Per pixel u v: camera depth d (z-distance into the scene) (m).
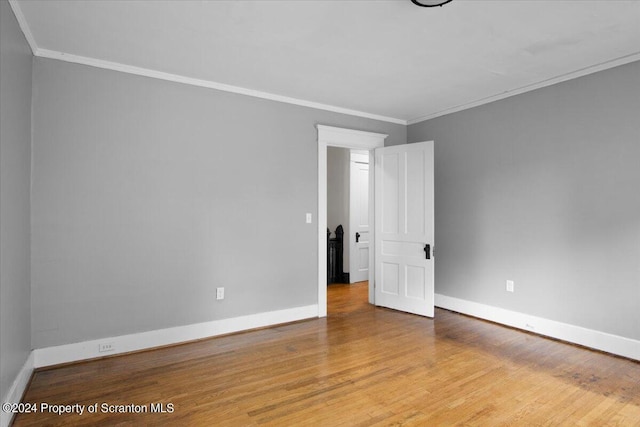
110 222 3.09
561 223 3.47
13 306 2.25
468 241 4.33
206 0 2.21
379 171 4.75
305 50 2.91
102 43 2.77
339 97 4.09
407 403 2.32
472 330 3.77
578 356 3.07
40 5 2.25
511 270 3.88
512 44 2.81
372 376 2.70
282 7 2.29
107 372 2.76
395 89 3.84
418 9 2.32
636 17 2.42
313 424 2.09
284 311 4.01
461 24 2.52
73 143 2.95
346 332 3.71
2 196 2.02
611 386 2.55
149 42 2.76
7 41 2.11
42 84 2.83
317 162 4.28
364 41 2.76
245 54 2.98
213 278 3.58
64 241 2.91
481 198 4.19
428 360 2.99
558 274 3.48
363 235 6.41
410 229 4.41
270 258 3.93
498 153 4.02
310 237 4.21
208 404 2.31
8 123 2.13
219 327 3.61
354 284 6.17
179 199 3.41
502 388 2.52
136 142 3.21
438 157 4.71
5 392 2.07
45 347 2.83
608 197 3.15
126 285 3.16
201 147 3.53
